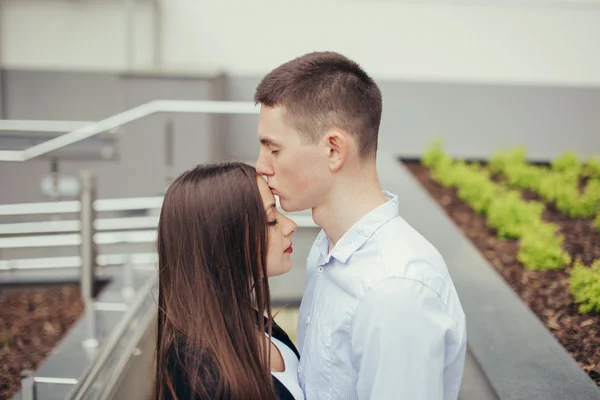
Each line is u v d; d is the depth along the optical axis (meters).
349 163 1.89
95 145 7.34
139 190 7.54
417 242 1.88
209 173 1.95
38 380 3.46
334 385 1.93
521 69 8.61
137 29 8.50
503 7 8.45
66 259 5.57
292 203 1.96
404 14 8.48
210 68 8.12
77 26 8.48
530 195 6.54
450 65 8.62
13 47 8.54
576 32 8.49
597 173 7.08
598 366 3.15
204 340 1.89
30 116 8.59
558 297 4.00
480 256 4.45
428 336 1.76
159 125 7.43
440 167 7.22
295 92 1.83
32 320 5.28
